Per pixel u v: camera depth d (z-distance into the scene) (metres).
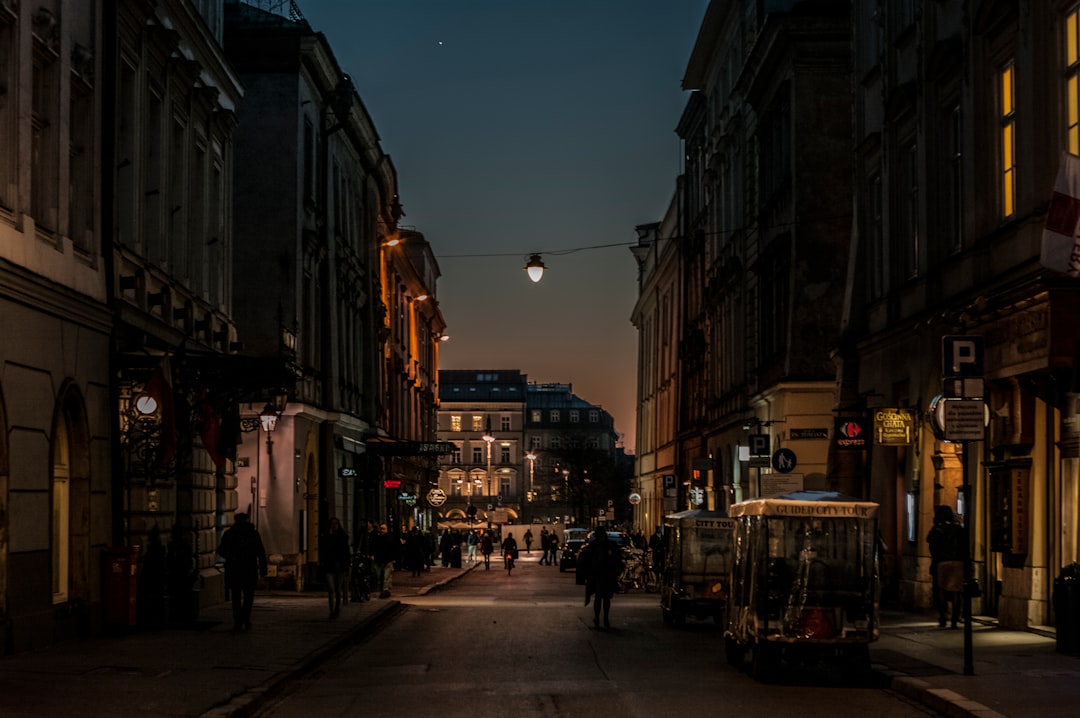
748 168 49.56
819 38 40.38
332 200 46.16
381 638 24.55
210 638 22.12
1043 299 20.45
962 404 16.72
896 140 30.39
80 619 21.50
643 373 96.56
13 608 18.56
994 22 23.78
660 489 81.50
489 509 168.50
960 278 25.62
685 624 27.30
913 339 28.59
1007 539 22.50
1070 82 21.09
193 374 25.00
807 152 40.41
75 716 12.91
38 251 19.55
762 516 16.80
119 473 23.39
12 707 13.38
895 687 15.80
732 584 18.78
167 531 26.58
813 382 39.88
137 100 25.12
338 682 17.30
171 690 15.03
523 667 18.86
